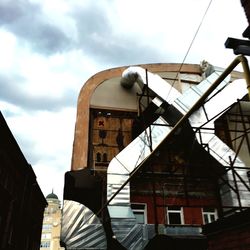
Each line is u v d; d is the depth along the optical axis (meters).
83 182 11.88
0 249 15.45
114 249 10.84
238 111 14.73
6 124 15.44
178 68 17.00
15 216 18.33
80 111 14.52
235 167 10.62
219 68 15.50
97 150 13.76
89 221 10.10
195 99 12.66
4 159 16.30
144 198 12.30
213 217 12.51
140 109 14.23
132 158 11.44
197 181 12.47
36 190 24.03
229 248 5.52
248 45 3.64
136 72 14.34
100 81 15.81
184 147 13.51
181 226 10.34
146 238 9.89
